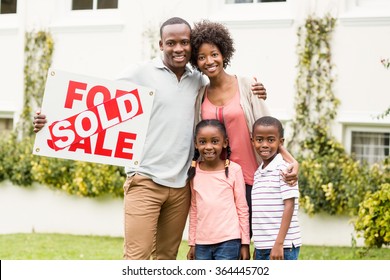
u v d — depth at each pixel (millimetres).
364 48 9250
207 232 5113
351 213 8898
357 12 9297
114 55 10742
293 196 4965
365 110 9242
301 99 9508
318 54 9445
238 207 5156
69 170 10516
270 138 5074
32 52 11266
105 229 10508
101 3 11031
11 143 11109
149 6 10508
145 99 5074
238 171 5168
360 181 8969
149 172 5160
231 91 5227
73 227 10711
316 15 9484
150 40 10477
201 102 5285
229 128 5203
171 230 5379
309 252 8531
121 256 8477
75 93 5062
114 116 5082
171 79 5191
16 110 11258
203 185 5168
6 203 11180
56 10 11180
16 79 11336
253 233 5098
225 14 10047
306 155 9461
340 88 9367
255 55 9812
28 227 11031
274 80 9703
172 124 5160
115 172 10188
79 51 10977
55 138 5043
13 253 8625
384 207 7711
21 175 10875
